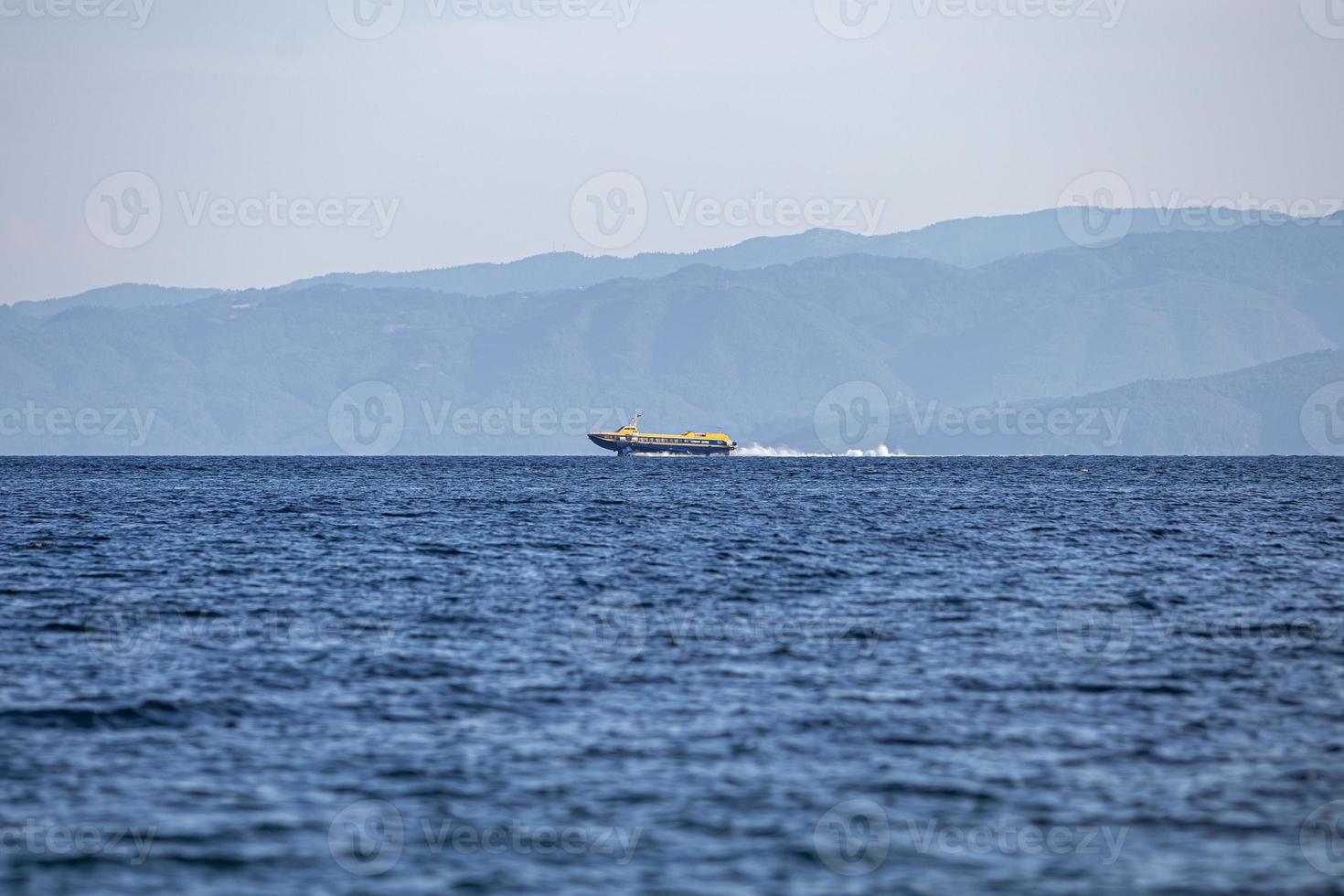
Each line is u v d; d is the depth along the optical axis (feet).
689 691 466.29
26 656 522.47
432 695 458.91
